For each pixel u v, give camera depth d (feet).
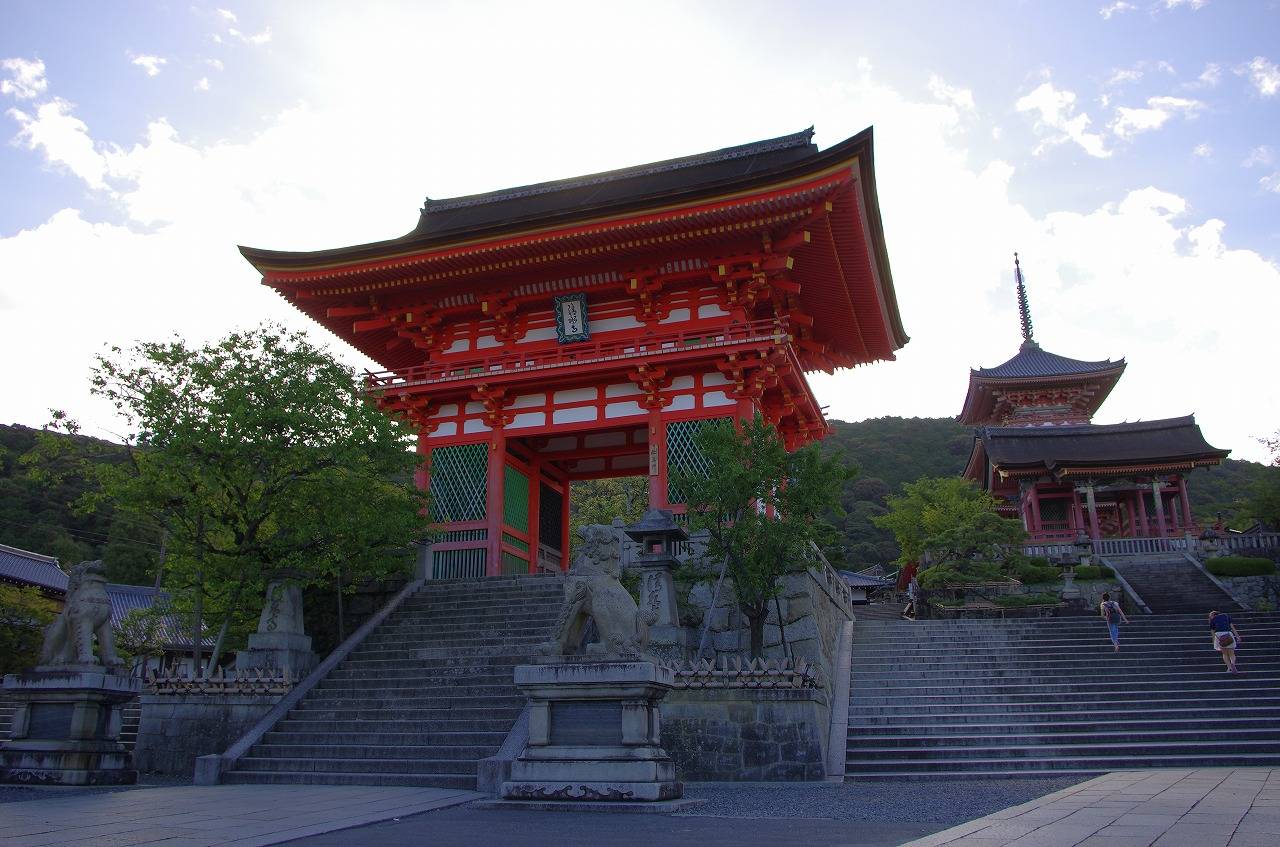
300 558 73.31
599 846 28.04
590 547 44.68
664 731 60.13
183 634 145.38
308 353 75.56
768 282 99.50
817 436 119.65
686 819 36.09
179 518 74.64
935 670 82.84
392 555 81.66
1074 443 201.57
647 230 93.71
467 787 51.62
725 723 59.57
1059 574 144.05
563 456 112.88
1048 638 91.56
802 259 103.24
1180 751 62.44
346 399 76.69
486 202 132.16
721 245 97.76
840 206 93.76
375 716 62.95
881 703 75.51
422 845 28.40
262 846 28.45
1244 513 173.17
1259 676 76.64
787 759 58.13
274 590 74.38
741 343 91.45
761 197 89.66
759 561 68.85
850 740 66.69
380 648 75.20
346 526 71.87
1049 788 50.93
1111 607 87.81
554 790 40.22
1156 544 156.35
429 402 104.01
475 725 59.47
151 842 29.45
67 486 233.35
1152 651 85.61
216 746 65.92
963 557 147.43
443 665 70.13
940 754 63.77
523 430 101.19
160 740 67.36
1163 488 189.37
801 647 72.43
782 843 28.60
